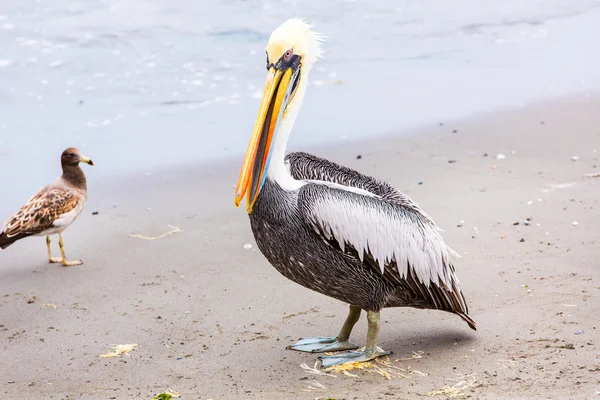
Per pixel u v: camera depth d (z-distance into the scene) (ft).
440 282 29.84
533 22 91.56
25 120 62.90
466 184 48.85
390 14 92.68
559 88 70.03
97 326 33.50
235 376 28.63
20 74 71.87
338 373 28.45
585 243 38.70
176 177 53.52
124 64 75.72
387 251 28.71
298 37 28.89
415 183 49.65
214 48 80.12
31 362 30.32
